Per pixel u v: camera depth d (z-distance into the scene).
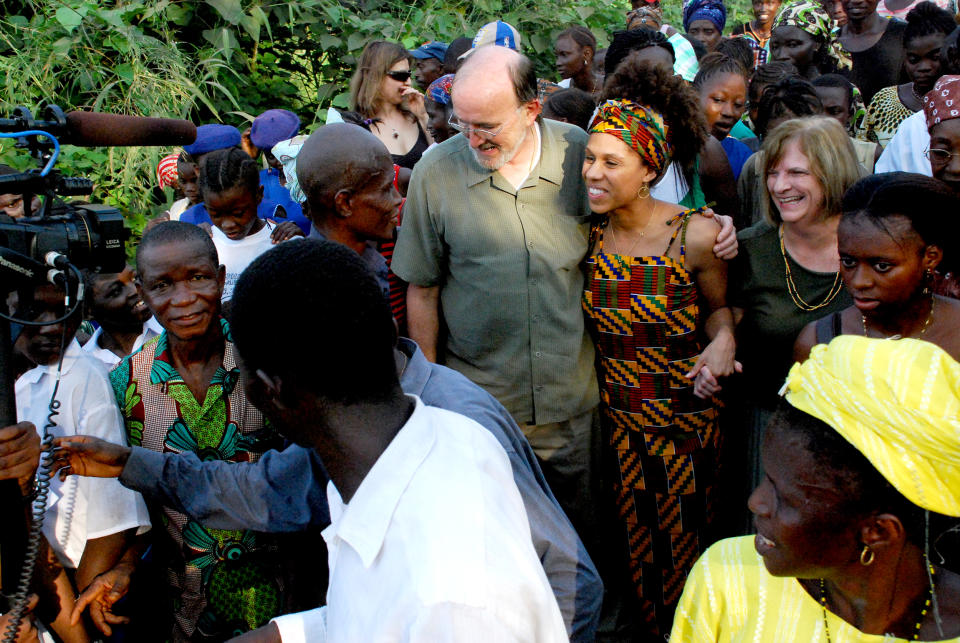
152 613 2.61
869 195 2.13
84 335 2.99
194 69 5.53
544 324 2.86
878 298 2.13
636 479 2.98
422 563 1.22
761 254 2.80
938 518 1.32
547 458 2.99
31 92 4.98
